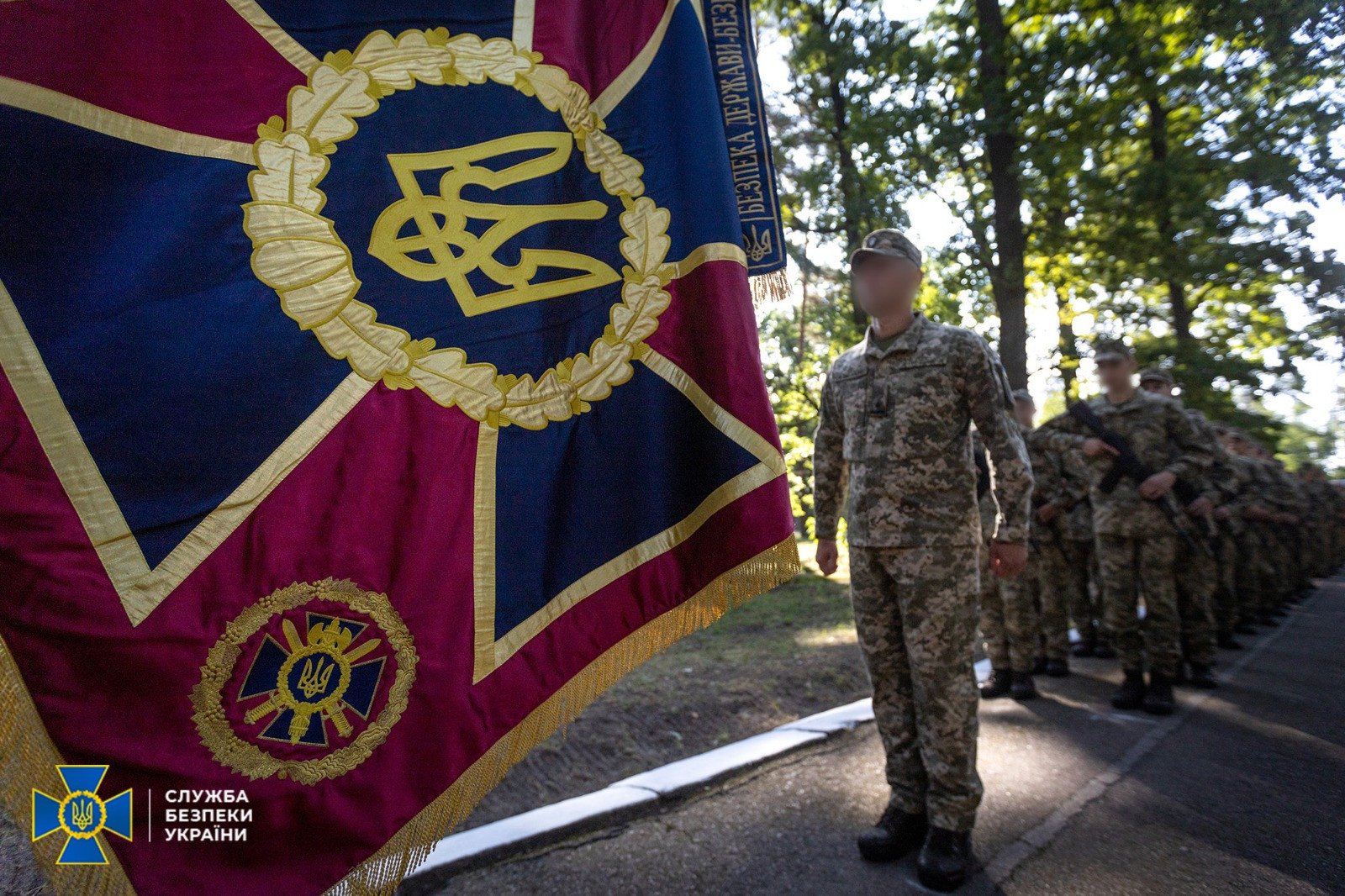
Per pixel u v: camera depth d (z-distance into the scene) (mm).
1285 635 7629
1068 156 11797
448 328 1634
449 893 2463
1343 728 4117
